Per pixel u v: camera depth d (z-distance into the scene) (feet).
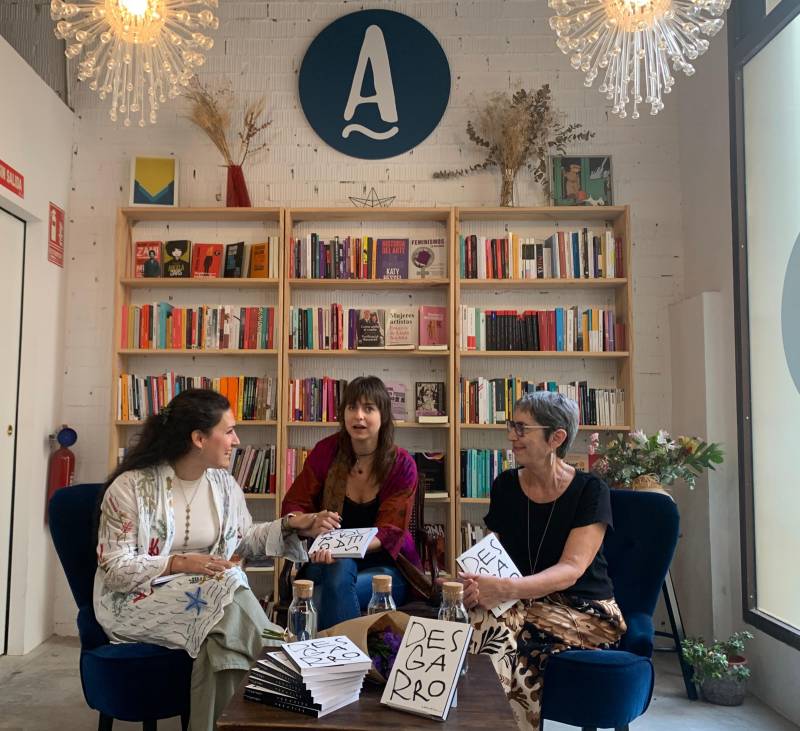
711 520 11.30
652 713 9.62
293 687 4.59
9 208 11.75
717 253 11.89
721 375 11.59
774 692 9.81
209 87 13.80
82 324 13.43
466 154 13.66
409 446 13.25
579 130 13.65
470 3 13.85
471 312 12.85
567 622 6.88
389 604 5.62
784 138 9.86
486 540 6.89
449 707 4.53
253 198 13.66
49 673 10.85
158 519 7.35
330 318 12.87
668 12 7.20
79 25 7.91
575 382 12.90
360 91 13.76
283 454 12.50
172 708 6.55
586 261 12.94
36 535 12.23
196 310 12.99
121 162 13.66
